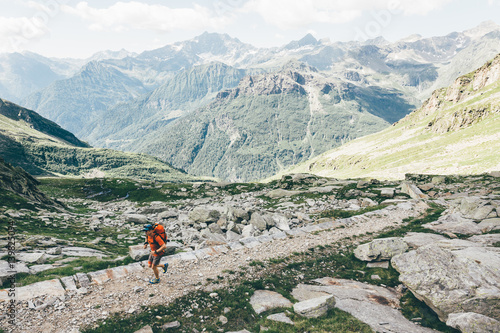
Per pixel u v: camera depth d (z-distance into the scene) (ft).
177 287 46.21
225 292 45.96
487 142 495.82
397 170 608.60
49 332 32.19
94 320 35.40
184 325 36.94
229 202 188.65
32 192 144.97
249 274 53.47
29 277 45.27
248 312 41.11
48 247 68.23
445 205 107.14
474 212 82.07
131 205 206.80
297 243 72.08
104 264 56.08
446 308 37.78
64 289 42.47
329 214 105.70
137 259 59.82
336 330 36.01
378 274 53.88
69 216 125.59
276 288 49.49
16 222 89.10
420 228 78.79
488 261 44.21
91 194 283.18
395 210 104.63
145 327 34.63
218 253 63.72
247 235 87.76
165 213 144.46
